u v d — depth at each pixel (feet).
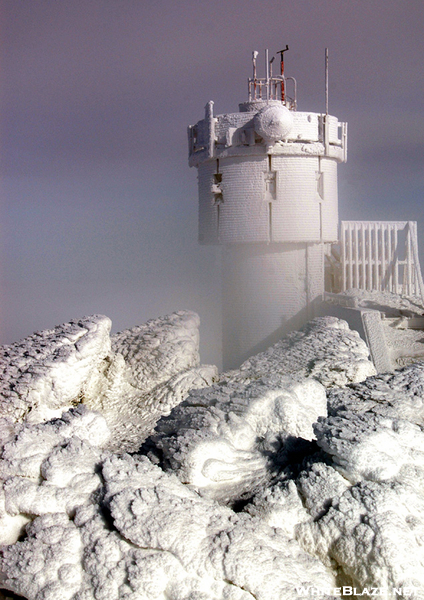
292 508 19.74
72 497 20.06
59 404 36.45
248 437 25.00
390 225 78.43
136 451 32.86
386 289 79.36
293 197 72.28
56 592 17.83
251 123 71.31
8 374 36.42
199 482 22.50
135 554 17.90
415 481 19.43
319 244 76.13
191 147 77.30
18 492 20.27
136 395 41.60
